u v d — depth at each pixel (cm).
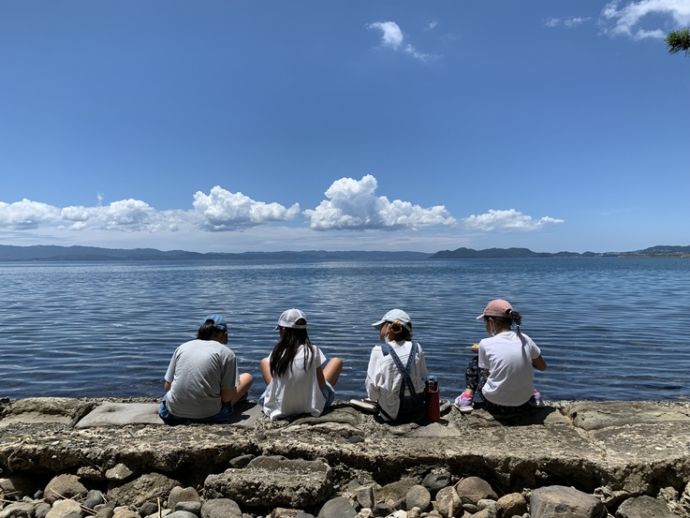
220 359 519
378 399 512
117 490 421
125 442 450
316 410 524
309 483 396
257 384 1087
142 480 425
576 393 1002
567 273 8000
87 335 1700
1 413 538
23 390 1019
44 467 439
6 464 438
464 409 542
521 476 423
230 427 495
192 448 438
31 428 492
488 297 3281
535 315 2180
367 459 435
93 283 5747
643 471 400
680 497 397
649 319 2031
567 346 1448
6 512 393
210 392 511
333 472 432
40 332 1773
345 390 1025
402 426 497
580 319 2034
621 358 1293
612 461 409
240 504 399
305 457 442
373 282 5603
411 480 427
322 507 390
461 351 1402
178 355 525
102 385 1055
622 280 5509
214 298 3409
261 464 430
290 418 522
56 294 3841
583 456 419
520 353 516
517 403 518
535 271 9256
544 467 418
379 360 515
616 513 387
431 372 1164
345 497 408
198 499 412
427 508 401
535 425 502
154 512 404
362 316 2291
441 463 431
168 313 2427
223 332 573
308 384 524
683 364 1227
